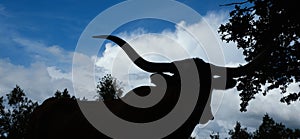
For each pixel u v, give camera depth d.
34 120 6.55
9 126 24.22
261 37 10.73
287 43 10.63
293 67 10.26
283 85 11.11
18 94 25.53
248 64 6.36
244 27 11.02
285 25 10.48
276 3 10.51
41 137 6.36
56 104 6.54
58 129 6.23
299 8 10.20
